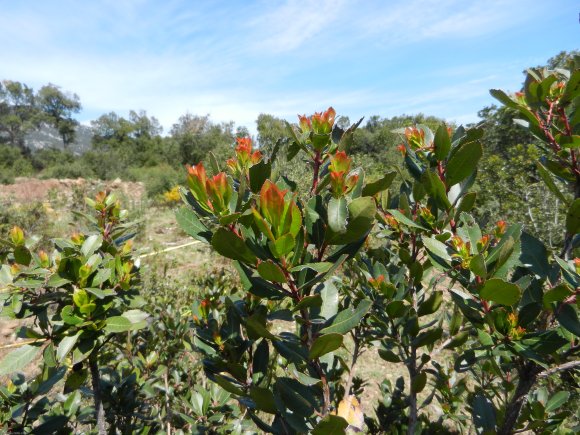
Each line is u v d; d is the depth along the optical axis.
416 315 1.76
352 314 1.01
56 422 1.82
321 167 1.36
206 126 53.34
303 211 1.12
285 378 1.16
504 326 1.20
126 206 18.09
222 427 2.19
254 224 1.02
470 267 1.14
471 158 1.28
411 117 38.41
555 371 1.26
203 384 3.38
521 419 1.68
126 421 2.38
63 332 1.66
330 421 0.87
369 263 2.07
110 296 1.76
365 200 0.88
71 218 15.25
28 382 2.15
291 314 1.07
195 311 1.73
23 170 42.53
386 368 5.59
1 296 1.60
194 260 10.36
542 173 1.39
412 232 1.76
